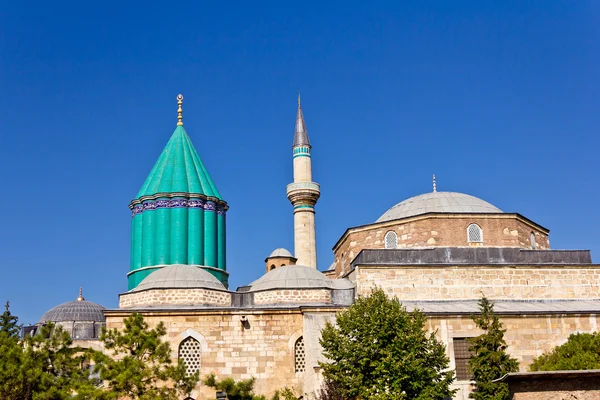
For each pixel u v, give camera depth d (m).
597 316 42.91
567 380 26.44
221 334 42.50
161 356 34.00
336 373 36.25
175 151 60.28
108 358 33.06
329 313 43.09
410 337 36.06
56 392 31.86
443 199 53.59
